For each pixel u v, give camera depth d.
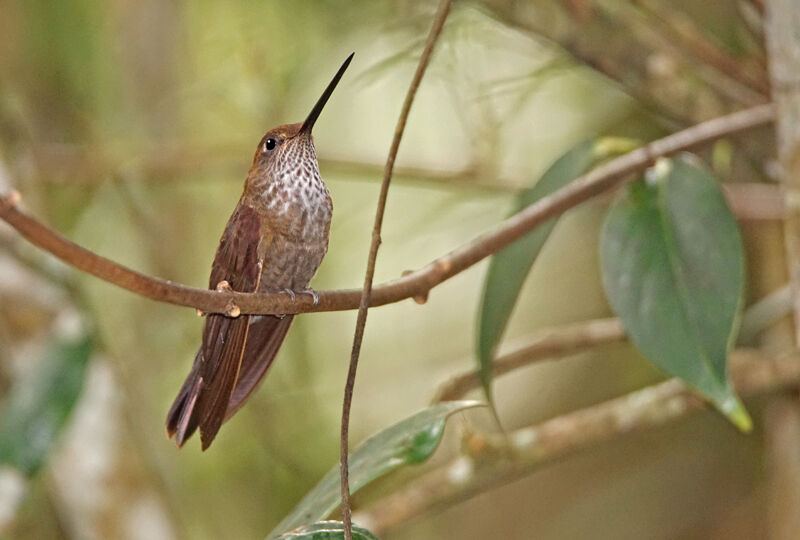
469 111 8.52
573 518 11.18
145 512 8.23
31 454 7.30
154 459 8.66
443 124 10.18
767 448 8.84
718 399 5.19
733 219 5.54
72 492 8.20
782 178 5.61
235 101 9.82
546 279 11.47
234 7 9.57
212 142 9.98
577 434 6.77
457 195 10.38
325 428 10.38
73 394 7.53
